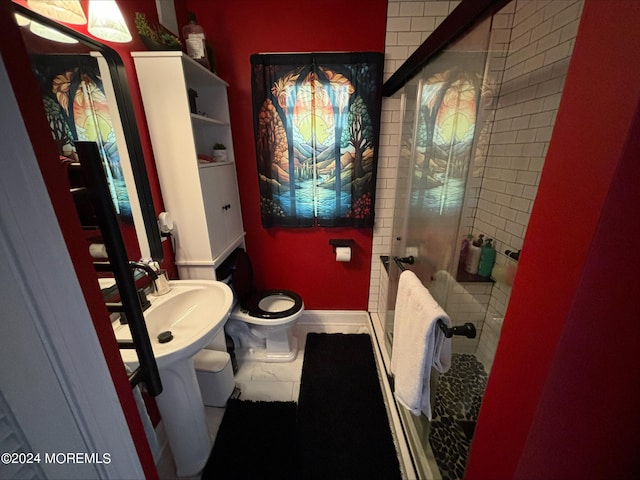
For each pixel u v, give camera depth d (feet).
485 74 4.90
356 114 5.92
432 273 4.82
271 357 6.52
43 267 1.34
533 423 1.66
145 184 4.23
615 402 1.74
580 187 1.31
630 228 1.28
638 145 1.13
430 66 4.37
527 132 4.72
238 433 4.75
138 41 4.24
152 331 3.73
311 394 5.56
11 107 1.18
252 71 5.64
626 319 1.47
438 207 4.73
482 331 5.12
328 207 6.64
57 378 1.45
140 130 4.34
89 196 1.89
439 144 4.53
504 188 5.24
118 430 1.87
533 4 4.50
